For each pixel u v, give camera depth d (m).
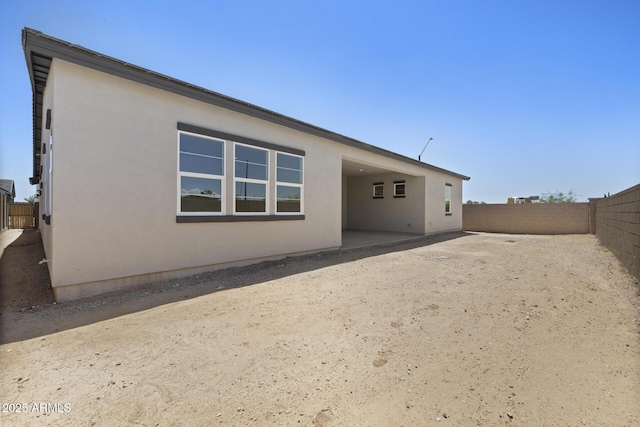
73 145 4.36
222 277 5.71
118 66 4.64
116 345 3.00
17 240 11.27
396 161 12.16
